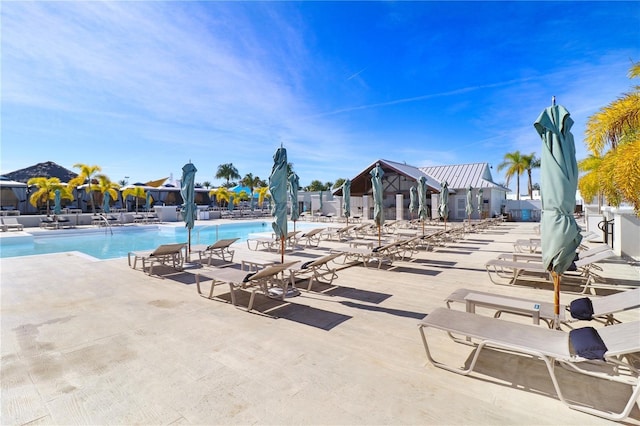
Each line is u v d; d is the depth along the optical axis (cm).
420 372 318
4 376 314
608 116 725
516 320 458
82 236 1834
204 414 255
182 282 688
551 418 249
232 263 889
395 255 985
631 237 952
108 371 322
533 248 1121
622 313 474
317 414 254
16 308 520
